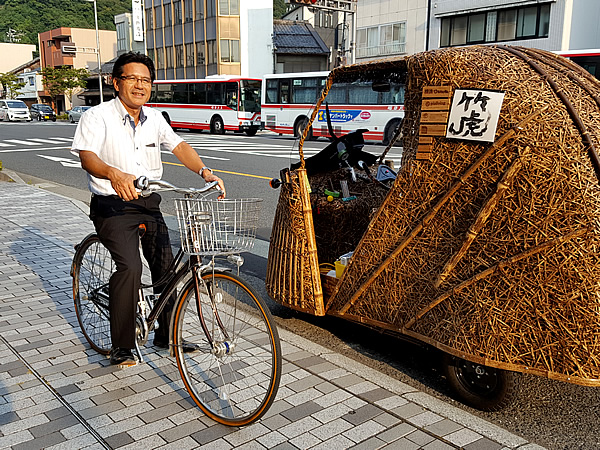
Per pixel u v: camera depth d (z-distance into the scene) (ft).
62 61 213.87
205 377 10.07
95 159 9.13
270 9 134.00
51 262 18.20
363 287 10.54
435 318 9.41
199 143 66.95
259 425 8.92
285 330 13.06
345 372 10.76
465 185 8.97
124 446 8.39
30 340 12.29
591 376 8.05
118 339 10.02
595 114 8.41
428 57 9.48
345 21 108.47
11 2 337.72
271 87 76.69
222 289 9.30
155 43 159.22
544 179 8.20
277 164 44.57
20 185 34.99
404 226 9.86
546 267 8.17
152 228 10.53
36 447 8.36
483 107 8.71
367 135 62.69
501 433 8.68
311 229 11.84
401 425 8.91
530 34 78.28
